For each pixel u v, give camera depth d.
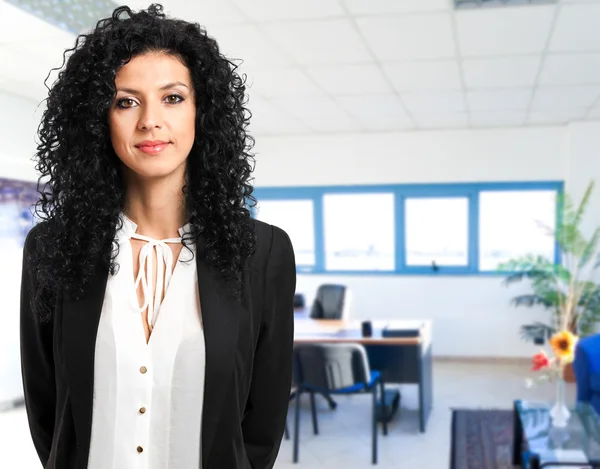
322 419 4.12
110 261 0.71
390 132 5.99
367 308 6.09
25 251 0.75
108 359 0.68
